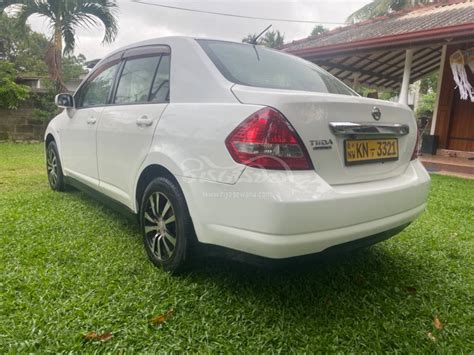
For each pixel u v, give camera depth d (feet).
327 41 31.91
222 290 6.82
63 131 12.26
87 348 5.15
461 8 29.53
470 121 27.14
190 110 6.84
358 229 6.05
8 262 7.61
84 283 6.88
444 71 27.94
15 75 34.88
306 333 5.71
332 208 5.61
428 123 33.81
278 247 5.32
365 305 6.57
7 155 23.66
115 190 9.23
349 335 5.71
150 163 7.51
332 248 5.90
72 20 33.60
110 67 10.46
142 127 7.89
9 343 5.10
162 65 8.28
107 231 9.70
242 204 5.61
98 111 9.98
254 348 5.32
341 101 6.14
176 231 7.04
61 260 7.84
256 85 7.02
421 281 7.59
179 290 6.77
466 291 7.23
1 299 6.16
